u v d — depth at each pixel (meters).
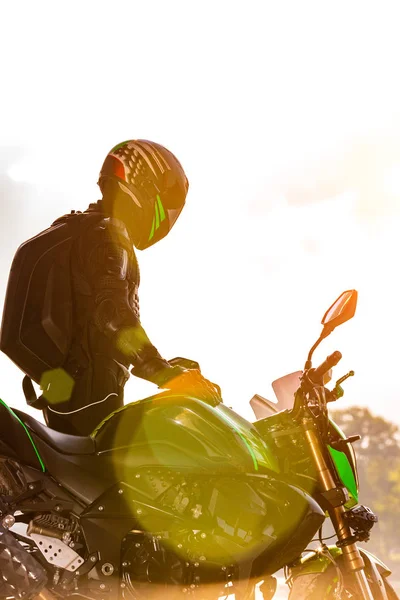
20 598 2.71
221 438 2.79
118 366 3.10
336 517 2.97
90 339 3.04
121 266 3.04
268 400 3.38
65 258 3.06
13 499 2.74
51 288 3.03
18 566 2.69
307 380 3.01
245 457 2.78
